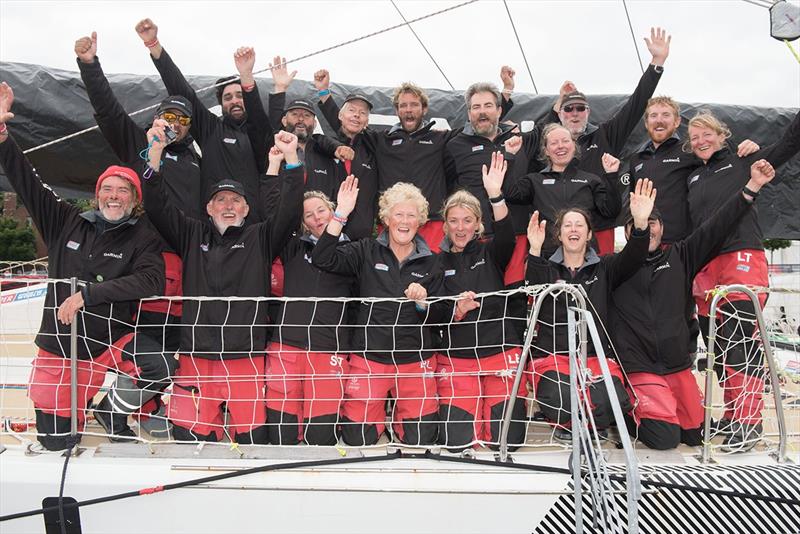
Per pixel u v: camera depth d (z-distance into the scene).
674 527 2.98
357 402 3.58
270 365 3.65
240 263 3.61
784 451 3.37
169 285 4.11
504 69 5.35
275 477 3.11
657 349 3.62
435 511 3.06
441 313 3.66
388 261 3.73
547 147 4.45
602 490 2.70
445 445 3.43
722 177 4.18
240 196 3.66
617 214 4.38
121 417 3.64
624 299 3.70
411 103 4.77
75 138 5.46
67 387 3.43
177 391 3.63
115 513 3.10
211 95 5.76
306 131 4.67
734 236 4.02
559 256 3.71
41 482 3.09
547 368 3.58
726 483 2.98
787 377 4.11
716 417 4.27
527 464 3.20
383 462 3.27
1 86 3.47
